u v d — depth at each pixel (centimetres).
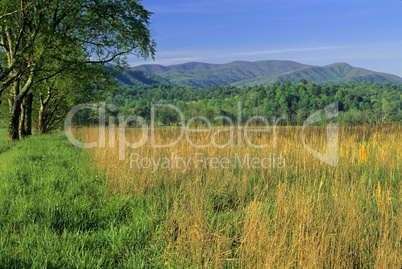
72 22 1683
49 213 433
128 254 335
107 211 451
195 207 400
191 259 319
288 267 279
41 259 304
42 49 1508
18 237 363
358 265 324
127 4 1772
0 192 543
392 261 294
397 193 495
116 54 1933
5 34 1744
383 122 1330
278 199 423
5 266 288
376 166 648
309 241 315
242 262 305
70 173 726
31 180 645
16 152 1054
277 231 339
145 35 1853
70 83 1950
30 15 1523
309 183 521
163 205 459
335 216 378
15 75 1523
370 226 366
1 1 1343
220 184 555
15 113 1761
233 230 389
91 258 312
